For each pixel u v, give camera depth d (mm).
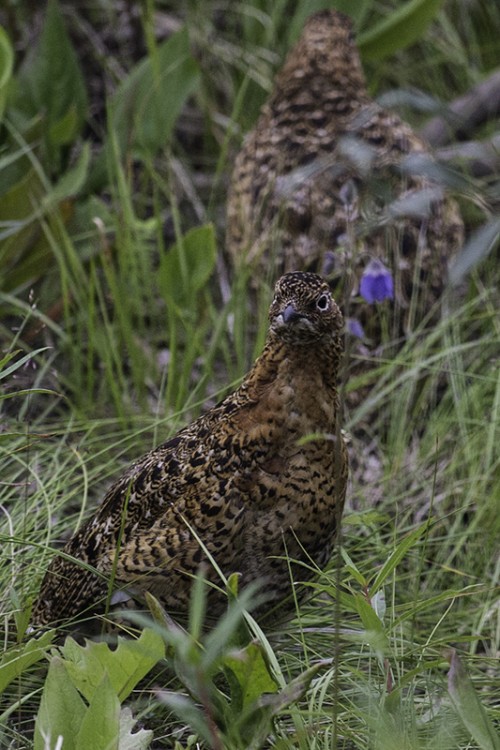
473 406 9570
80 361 9828
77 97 11820
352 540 8117
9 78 10625
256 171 10703
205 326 9953
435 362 9727
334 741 5504
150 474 6734
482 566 8250
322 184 9828
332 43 11156
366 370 9430
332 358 6477
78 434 9273
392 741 5418
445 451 9227
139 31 13414
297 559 6562
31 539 7727
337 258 9469
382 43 12562
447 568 7613
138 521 6699
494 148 9930
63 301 10398
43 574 7496
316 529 6527
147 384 10141
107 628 6777
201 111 13602
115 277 10516
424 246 9789
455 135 13109
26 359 6449
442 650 5641
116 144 10578
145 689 6551
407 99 6887
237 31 14297
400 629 7117
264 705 5434
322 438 6453
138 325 10828
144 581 6500
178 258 9758
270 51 13430
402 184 9820
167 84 11477
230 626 4801
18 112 11555
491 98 13023
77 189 10344
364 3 12828
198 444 6645
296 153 10547
